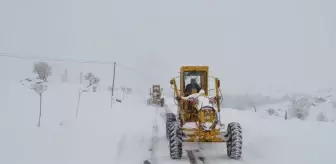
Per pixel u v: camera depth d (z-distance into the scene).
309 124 13.48
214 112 8.35
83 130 10.62
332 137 10.19
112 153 8.09
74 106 16.02
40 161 6.87
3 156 6.81
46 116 12.06
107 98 23.58
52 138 8.82
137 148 9.09
